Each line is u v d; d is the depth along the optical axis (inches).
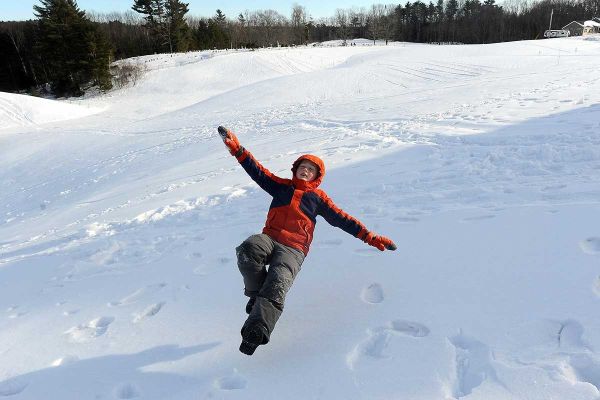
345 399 91.0
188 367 110.8
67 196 537.3
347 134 441.1
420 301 121.7
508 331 102.5
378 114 571.8
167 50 3031.5
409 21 4916.3
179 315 136.7
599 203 164.1
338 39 4879.4
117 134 985.5
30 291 187.2
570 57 1257.4
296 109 856.3
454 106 526.9
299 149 407.8
